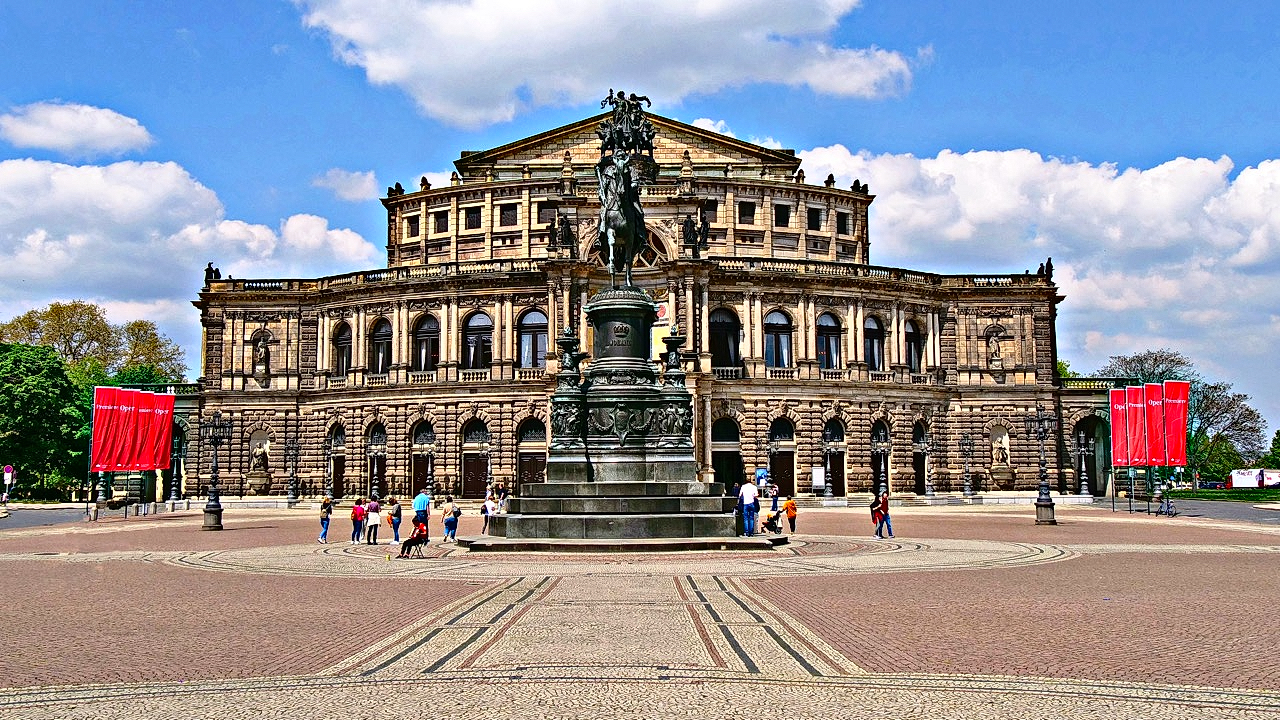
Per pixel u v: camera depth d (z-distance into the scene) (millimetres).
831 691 17500
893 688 17719
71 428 122875
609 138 55469
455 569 37281
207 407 109750
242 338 111000
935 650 21016
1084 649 21141
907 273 111688
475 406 102062
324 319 110625
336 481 108688
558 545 42906
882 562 39219
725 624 24078
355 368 107625
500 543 43625
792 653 20656
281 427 109562
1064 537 54812
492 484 98000
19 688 18172
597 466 48625
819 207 118938
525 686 17875
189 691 17781
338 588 32156
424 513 46969
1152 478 118438
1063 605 27344
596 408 49594
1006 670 19172
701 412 98188
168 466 88250
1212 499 116812
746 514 50625
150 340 155625
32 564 41750
